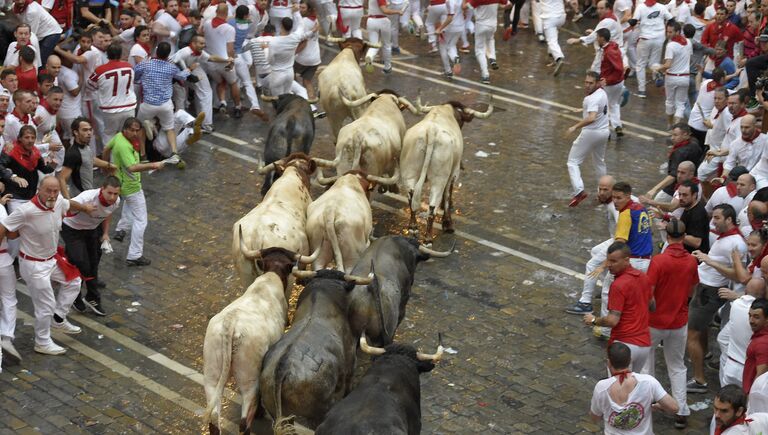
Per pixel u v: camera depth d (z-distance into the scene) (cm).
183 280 1359
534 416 1069
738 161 1442
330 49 2448
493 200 1645
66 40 1727
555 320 1277
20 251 1145
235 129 1939
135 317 1262
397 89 2188
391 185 1396
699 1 2281
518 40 2616
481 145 1881
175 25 1917
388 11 2222
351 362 1007
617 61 1906
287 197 1204
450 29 2239
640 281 1023
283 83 1927
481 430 1039
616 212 1293
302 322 958
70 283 1195
